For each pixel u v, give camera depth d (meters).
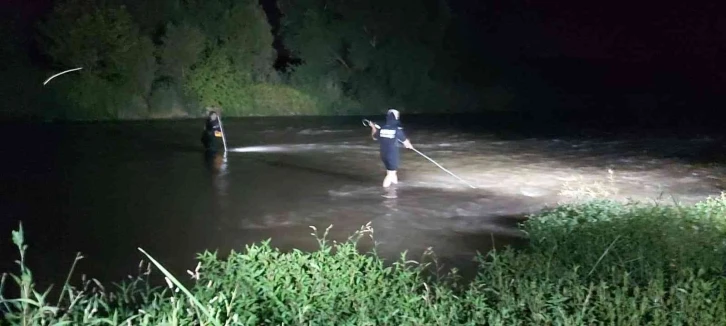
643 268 7.48
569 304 6.25
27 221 10.84
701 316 5.93
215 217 11.38
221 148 21.27
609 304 5.97
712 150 21.95
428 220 11.45
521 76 44.31
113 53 31.77
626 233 8.98
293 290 6.43
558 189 14.62
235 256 7.40
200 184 14.54
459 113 39.69
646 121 33.28
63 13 30.91
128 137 23.81
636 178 16.42
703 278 7.24
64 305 6.84
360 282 6.95
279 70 39.72
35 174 15.48
